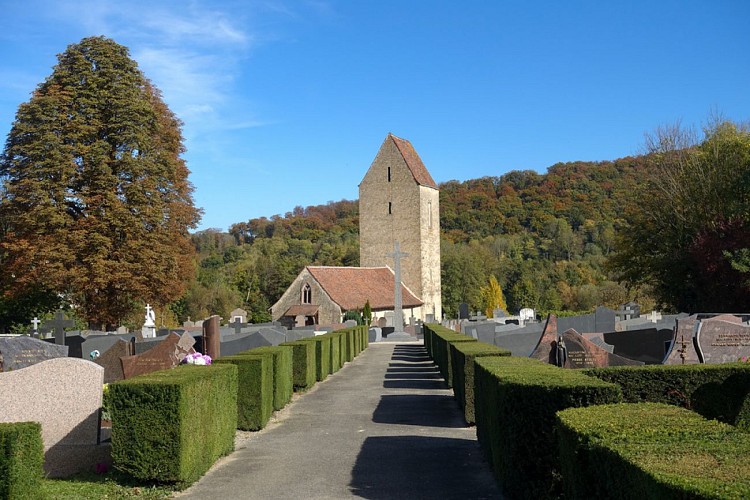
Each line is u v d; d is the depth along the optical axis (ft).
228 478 31.99
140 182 128.67
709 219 130.72
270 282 275.80
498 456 27.35
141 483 30.04
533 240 384.27
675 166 143.13
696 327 49.19
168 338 53.57
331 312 212.43
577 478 17.57
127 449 29.60
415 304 239.71
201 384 32.30
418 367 91.56
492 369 30.83
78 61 128.57
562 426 19.11
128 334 101.30
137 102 130.82
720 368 32.45
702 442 16.10
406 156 249.14
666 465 13.97
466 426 44.42
